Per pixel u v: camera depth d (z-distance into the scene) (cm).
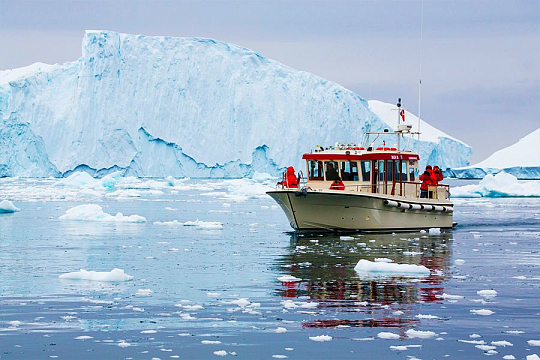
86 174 9138
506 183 7688
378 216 2994
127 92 11788
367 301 1605
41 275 1942
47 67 13062
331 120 11769
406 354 1223
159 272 2000
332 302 1593
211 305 1559
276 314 1479
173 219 4019
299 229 3000
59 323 1403
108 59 11769
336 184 3025
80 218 3822
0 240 2816
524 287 1783
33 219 3866
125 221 3731
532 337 1326
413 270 2000
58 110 11644
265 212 4641
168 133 11775
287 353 1227
